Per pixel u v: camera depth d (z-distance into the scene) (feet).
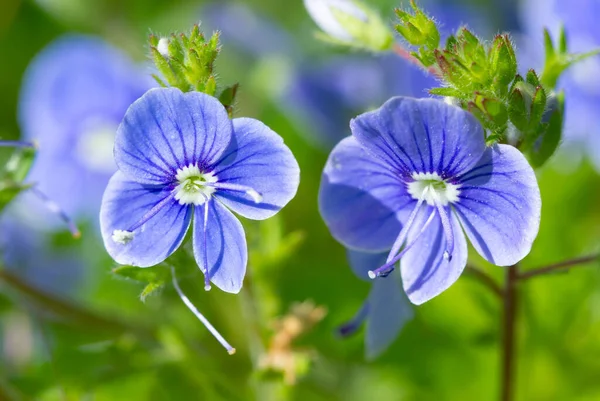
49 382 0.43
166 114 0.33
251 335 0.42
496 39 0.35
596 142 0.47
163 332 0.44
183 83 0.35
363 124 0.33
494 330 0.42
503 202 0.34
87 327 0.44
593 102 0.47
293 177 0.34
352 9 0.39
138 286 0.47
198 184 0.34
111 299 0.48
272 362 0.41
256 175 0.34
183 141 0.34
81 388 0.43
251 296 0.41
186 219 0.34
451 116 0.33
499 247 0.34
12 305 0.44
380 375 0.47
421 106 0.33
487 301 0.44
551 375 0.46
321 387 0.46
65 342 0.44
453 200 0.34
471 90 0.35
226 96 0.35
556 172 0.48
